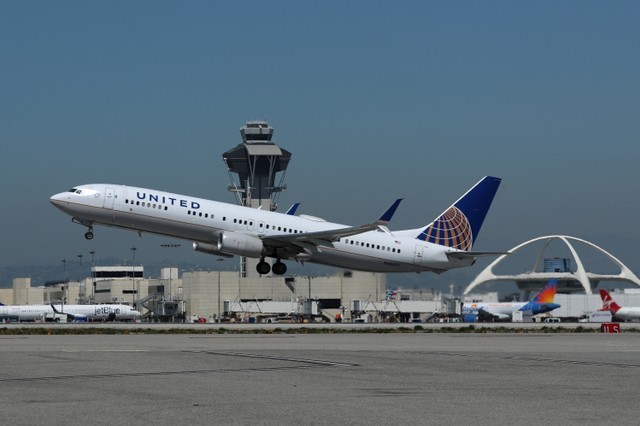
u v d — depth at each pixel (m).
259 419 32.06
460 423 31.48
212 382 45.34
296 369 53.44
